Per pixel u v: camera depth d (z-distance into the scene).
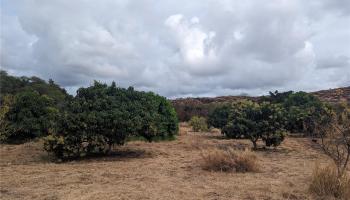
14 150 15.74
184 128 36.25
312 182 8.20
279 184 9.03
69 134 13.55
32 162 13.10
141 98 15.87
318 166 8.61
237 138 23.05
